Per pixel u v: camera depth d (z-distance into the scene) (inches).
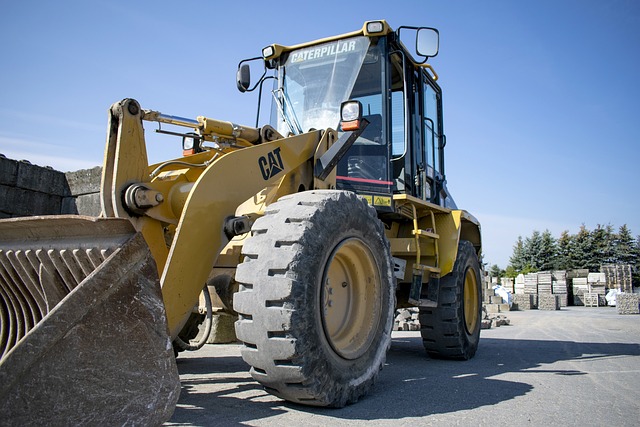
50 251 107.1
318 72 212.2
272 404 122.5
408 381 161.5
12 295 119.0
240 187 127.6
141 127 119.5
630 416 121.7
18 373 68.4
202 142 163.5
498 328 413.7
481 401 133.1
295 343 104.8
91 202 284.2
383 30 199.6
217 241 119.1
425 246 215.3
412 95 217.8
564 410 125.7
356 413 116.7
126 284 82.0
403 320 416.2
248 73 222.8
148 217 118.2
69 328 74.3
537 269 1681.8
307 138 157.1
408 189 205.3
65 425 71.7
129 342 80.5
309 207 119.0
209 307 137.3
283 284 106.3
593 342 295.9
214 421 107.0
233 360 201.8
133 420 78.4
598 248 1653.5
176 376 84.7
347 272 135.9
